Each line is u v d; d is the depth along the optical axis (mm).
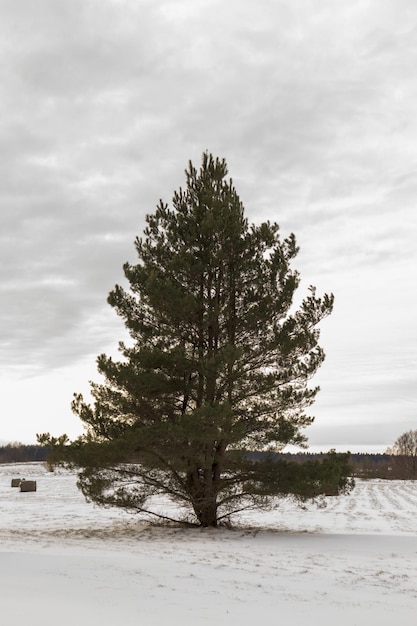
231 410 17172
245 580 10070
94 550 13406
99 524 22188
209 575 10328
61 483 53250
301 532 19344
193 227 20047
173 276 19812
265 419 19328
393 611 8234
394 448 101062
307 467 18266
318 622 7402
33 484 42844
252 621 7266
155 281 18688
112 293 20312
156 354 18547
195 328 19766
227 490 19531
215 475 19344
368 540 16953
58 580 9023
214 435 17141
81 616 6879
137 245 20719
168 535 17859
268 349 19188
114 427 19109
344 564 12602
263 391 18875
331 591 9523
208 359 17969
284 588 9578
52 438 18500
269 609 8023
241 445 19141
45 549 13320
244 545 15562
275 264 19812
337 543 16281
